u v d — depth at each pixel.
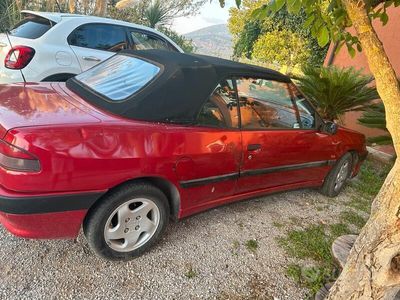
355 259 1.80
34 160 1.93
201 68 2.72
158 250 2.70
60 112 2.24
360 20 1.59
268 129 3.13
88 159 2.07
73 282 2.27
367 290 1.74
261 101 3.14
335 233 3.47
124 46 5.51
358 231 3.61
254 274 2.65
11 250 2.44
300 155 3.48
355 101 5.96
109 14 11.98
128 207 2.41
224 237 3.04
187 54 3.02
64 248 2.54
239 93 2.94
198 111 2.60
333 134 3.77
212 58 3.06
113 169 2.17
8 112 2.14
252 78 3.08
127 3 11.09
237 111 2.91
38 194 1.99
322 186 4.24
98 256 2.42
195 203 2.80
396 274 1.66
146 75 2.66
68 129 2.04
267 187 3.39
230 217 3.38
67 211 2.11
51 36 4.71
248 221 3.38
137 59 2.95
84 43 5.07
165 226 2.70
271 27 14.38
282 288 2.56
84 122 2.14
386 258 1.65
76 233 2.23
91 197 2.15
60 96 2.59
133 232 2.50
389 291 1.72
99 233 2.32
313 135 3.56
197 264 2.63
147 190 2.43
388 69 1.58
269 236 3.19
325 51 12.37
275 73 3.34
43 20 4.90
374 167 5.99
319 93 6.04
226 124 2.81
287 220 3.55
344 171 4.29
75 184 2.07
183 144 2.47
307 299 2.49
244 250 2.91
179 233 2.96
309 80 6.10
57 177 2.00
